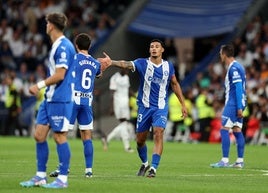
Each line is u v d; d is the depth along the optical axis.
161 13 103.50
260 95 85.88
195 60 109.94
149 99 39.91
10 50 108.94
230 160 57.41
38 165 33.19
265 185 36.78
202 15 101.88
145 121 40.12
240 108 48.72
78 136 91.56
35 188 32.50
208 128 86.94
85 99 39.44
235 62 49.06
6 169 43.78
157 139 39.69
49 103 32.53
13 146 70.06
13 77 93.50
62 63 32.09
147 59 40.09
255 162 54.81
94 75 39.88
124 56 105.25
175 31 100.69
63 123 32.50
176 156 60.56
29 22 110.94
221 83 93.00
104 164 50.22
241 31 100.25
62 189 32.34
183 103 40.78
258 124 84.75
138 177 39.62
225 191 33.09
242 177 41.44
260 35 99.25
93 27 110.06
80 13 112.75
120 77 66.62
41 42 108.62
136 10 106.06
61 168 32.78
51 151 63.22
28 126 97.25
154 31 101.12
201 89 89.25
